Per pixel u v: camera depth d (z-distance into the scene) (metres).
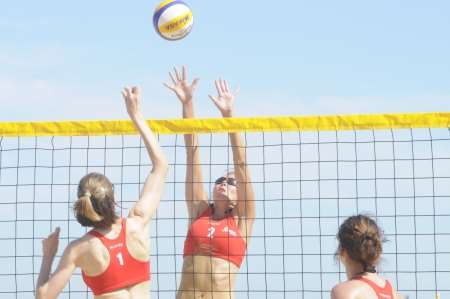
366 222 12.98
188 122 21.03
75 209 14.38
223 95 22.38
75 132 20.84
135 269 14.62
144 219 15.09
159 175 15.71
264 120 20.86
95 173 14.66
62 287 14.22
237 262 20.98
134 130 20.77
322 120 20.64
